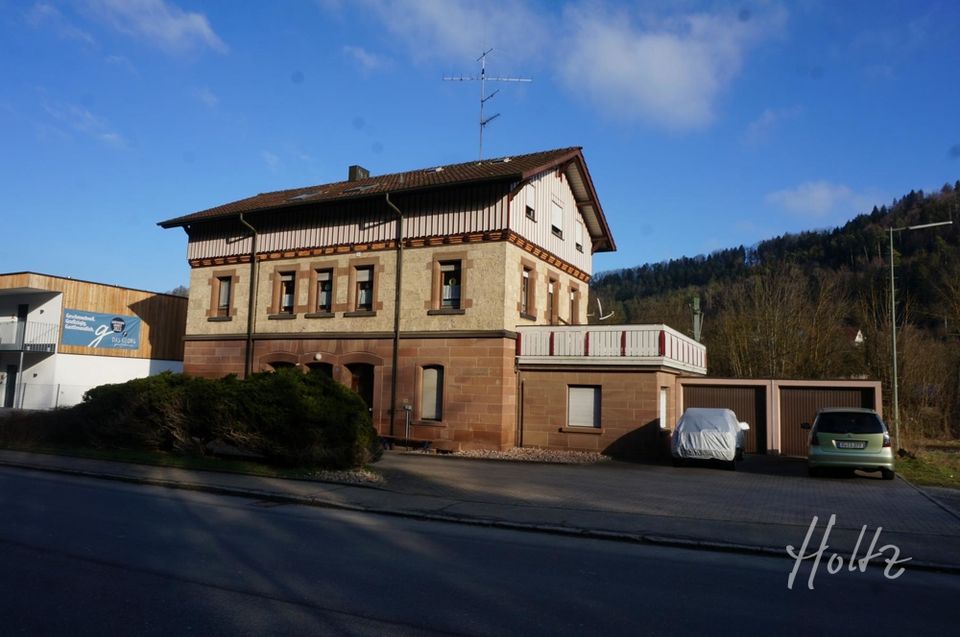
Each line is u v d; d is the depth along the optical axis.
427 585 6.59
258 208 25.59
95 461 16.41
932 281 47.78
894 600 6.56
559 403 21.84
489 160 27.14
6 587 6.25
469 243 22.30
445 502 11.71
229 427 15.62
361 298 24.28
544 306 24.58
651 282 102.94
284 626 5.33
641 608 6.02
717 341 42.41
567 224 26.77
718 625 5.60
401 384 22.78
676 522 10.18
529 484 14.07
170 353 39.44
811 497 13.03
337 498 11.98
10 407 35.94
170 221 27.81
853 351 40.12
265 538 8.75
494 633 5.27
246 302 26.52
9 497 11.66
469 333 21.84
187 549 7.93
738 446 19.11
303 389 15.28
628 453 20.78
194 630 5.21
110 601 5.88
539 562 7.79
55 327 34.56
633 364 20.92
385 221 23.78
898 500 12.84
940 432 39.66
